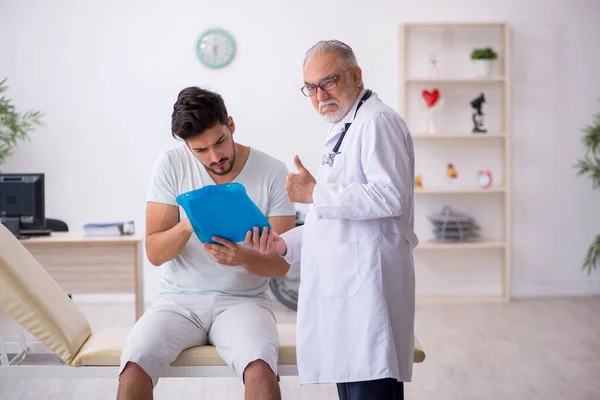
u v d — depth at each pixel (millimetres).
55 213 5551
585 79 5777
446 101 5703
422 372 3850
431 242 5691
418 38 5660
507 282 5680
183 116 2348
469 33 5676
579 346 4348
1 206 4238
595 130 5457
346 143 2170
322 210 2047
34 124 5496
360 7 5602
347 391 2186
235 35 5559
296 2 5566
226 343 2363
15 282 2443
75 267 4215
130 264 4219
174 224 2598
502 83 5707
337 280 2121
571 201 5848
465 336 4609
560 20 5727
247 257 2430
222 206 2229
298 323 2193
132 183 5570
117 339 2619
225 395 3500
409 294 2182
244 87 5590
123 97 5527
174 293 2570
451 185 5711
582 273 5910
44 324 2473
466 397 3451
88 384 3588
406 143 2168
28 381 3629
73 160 5535
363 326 2092
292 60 5590
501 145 5750
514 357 4121
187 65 5547
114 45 5496
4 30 5434
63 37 5469
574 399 3414
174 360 2408
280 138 5629
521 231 5840
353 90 2189
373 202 2025
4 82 5453
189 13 5527
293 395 3486
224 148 2439
